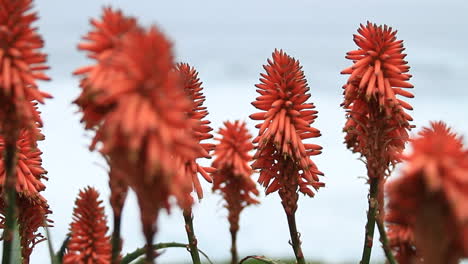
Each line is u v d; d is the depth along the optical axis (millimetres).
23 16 1778
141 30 1615
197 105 2129
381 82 2047
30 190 2082
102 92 1643
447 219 1627
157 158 1571
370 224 2014
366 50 2088
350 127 2062
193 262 2074
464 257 1645
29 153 2094
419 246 1645
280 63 2150
